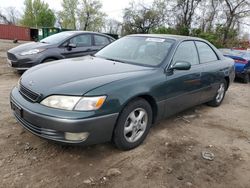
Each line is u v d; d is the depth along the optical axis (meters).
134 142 3.52
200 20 28.52
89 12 53.47
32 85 3.17
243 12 26.59
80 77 3.24
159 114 3.85
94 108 2.91
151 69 3.78
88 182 2.81
